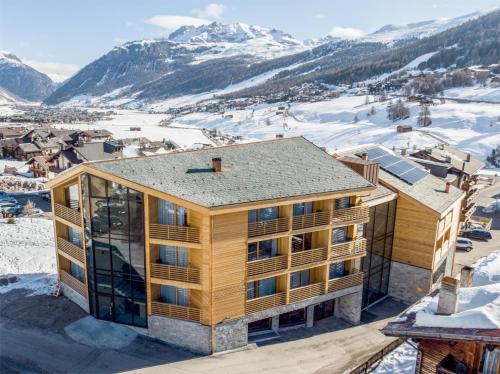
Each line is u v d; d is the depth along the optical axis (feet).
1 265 130.21
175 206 85.92
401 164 133.80
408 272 116.47
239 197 83.61
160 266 86.63
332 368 84.94
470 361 51.39
